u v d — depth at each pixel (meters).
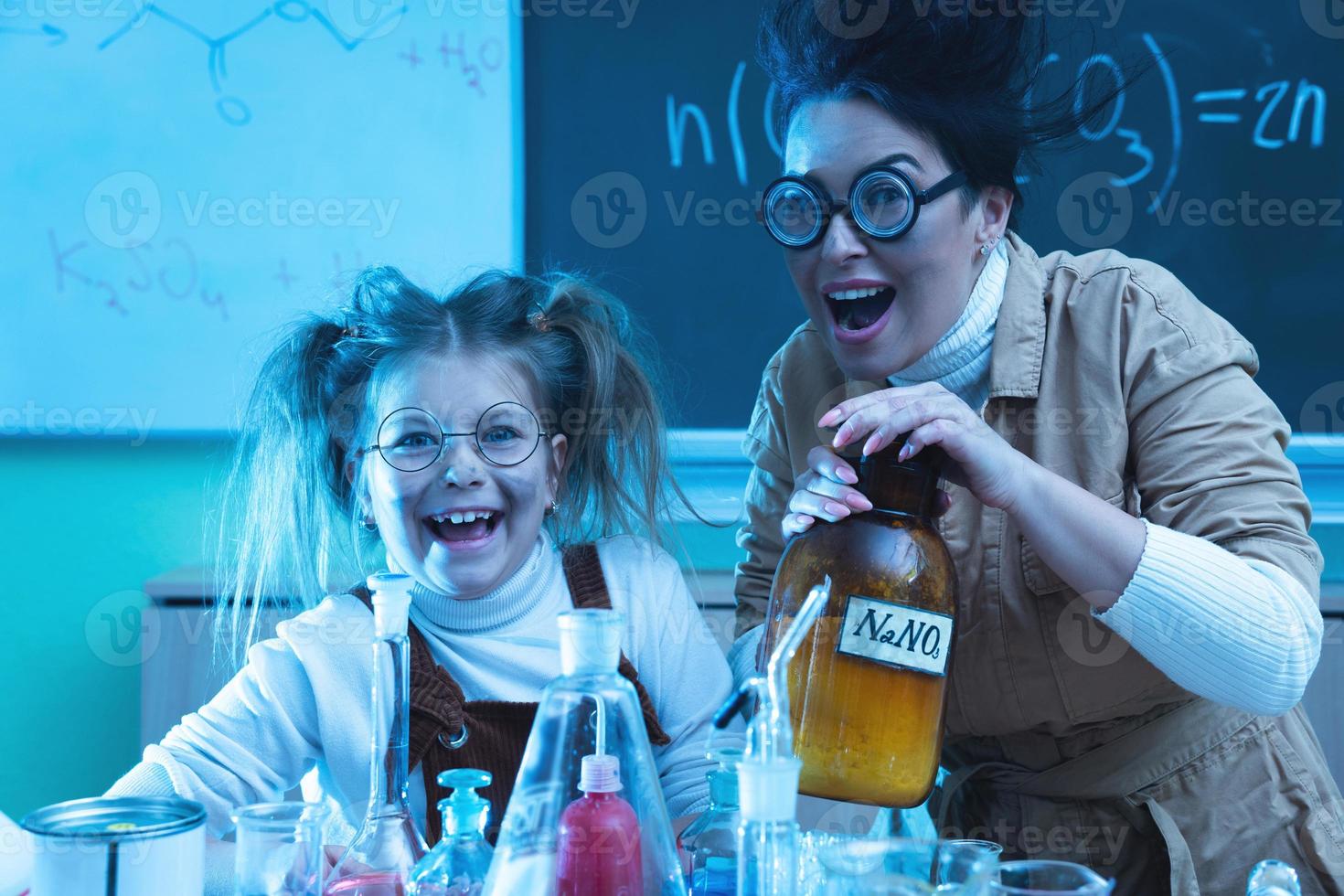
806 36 0.91
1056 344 0.99
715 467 1.96
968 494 1.01
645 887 0.61
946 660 0.74
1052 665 0.99
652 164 1.96
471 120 1.95
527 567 1.06
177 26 1.94
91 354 1.96
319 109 1.95
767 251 1.97
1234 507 0.89
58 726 1.99
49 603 1.98
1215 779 1.01
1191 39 1.90
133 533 1.98
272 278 1.96
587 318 1.15
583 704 0.61
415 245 1.96
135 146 1.94
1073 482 0.98
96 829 0.60
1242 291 1.93
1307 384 1.94
